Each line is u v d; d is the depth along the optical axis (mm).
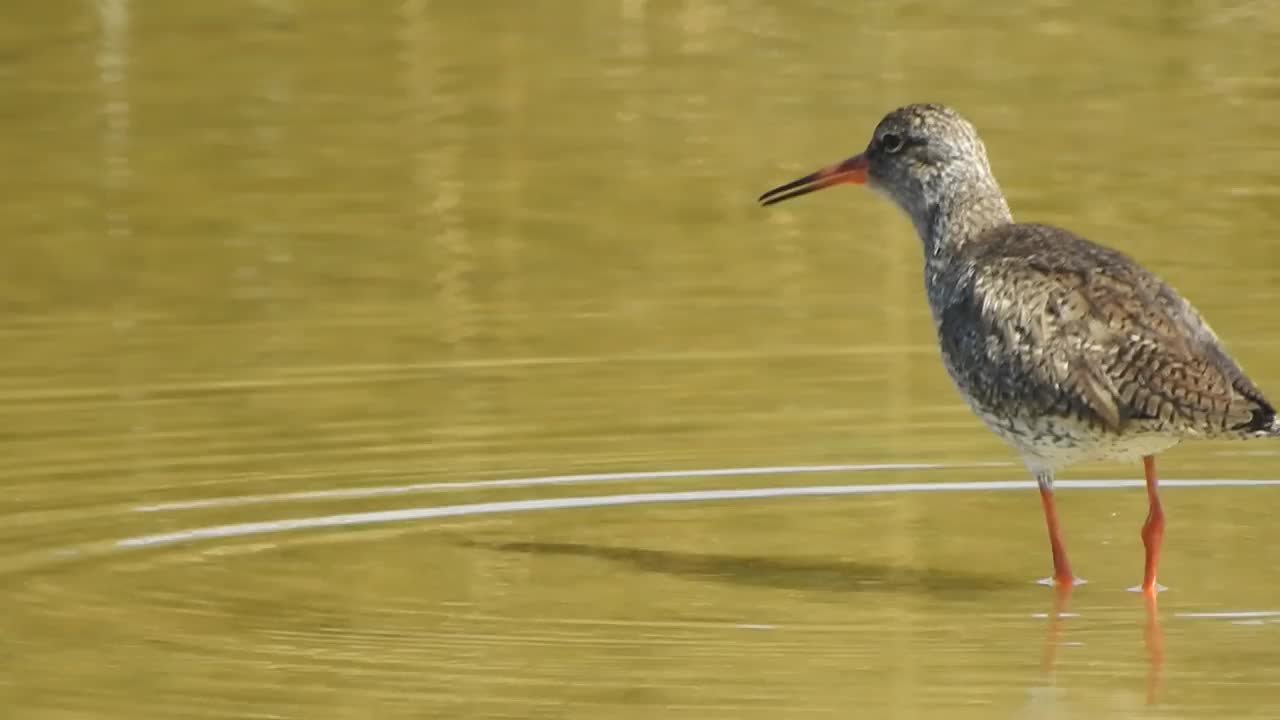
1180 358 12133
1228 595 12695
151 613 12359
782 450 15445
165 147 22406
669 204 20953
